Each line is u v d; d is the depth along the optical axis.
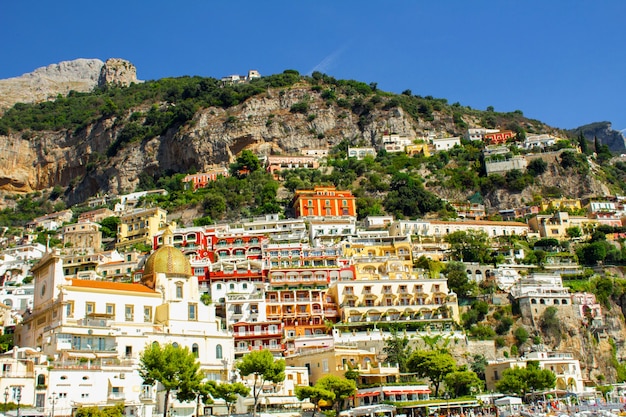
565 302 175.62
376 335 154.38
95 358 107.94
